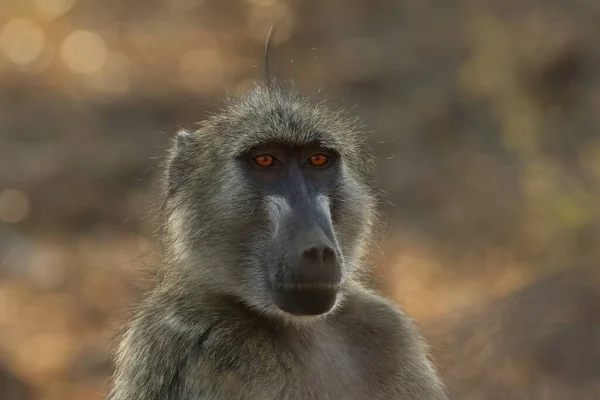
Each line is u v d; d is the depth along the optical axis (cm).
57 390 1293
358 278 740
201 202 701
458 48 2122
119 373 712
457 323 1217
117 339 773
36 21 2942
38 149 2147
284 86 854
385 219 789
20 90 2506
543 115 1667
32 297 1572
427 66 2134
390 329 704
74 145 2127
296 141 684
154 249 811
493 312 1202
